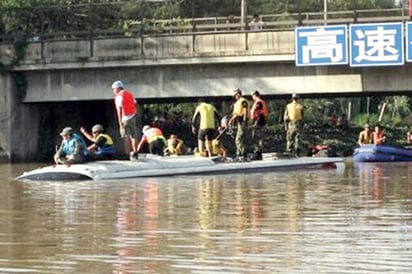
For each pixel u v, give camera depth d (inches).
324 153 2901.1
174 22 3321.9
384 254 799.1
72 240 888.3
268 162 1959.9
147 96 3065.9
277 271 730.8
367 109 5964.6
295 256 792.9
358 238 887.7
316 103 5570.9
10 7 3376.0
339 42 2795.3
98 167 1729.8
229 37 2945.4
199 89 3021.7
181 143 2194.9
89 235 920.3
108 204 1218.6
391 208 1143.0
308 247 836.6
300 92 2928.2
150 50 3016.7
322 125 4288.9
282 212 1102.4
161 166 1808.6
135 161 1811.0
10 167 2632.9
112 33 3127.5
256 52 2910.9
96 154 1845.5
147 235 916.0
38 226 992.2
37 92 3186.5
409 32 2746.1
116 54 3048.7
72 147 1771.7
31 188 1520.7
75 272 734.5
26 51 3149.6
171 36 2997.0
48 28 3447.3
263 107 2044.8
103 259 786.8
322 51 2810.0
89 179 1690.5
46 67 3125.0
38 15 3400.6
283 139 3880.4
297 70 2928.2
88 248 840.9
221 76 3002.0
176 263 766.5
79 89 3139.8
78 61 3080.7
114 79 3105.3
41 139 3302.2
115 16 3700.8
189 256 797.2
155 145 2023.9
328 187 1493.6
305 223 997.2
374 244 851.4
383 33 2763.3
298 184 1565.0
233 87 2989.7
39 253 817.5
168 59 2994.6
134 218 1051.9
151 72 3063.5
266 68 2957.7
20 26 3395.7
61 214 1105.4
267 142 3836.1
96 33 3063.5
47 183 1640.0
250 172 1904.5
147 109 4148.6
